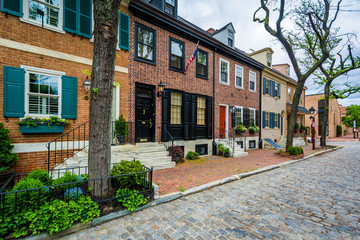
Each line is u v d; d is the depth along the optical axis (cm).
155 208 352
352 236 269
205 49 979
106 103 348
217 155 977
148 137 757
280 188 477
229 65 1127
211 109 1004
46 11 518
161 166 643
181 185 473
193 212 339
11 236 238
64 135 530
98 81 339
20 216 253
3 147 400
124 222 300
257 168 673
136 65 709
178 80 851
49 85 515
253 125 1292
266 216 328
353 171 672
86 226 281
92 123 345
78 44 563
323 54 939
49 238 252
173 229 282
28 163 473
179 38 858
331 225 300
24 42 472
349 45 1214
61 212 266
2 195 245
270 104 1495
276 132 1559
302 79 955
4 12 445
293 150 920
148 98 762
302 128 1884
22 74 462
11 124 449
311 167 739
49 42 511
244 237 264
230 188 474
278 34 916
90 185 338
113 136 629
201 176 556
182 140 859
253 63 1270
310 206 372
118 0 342
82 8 564
